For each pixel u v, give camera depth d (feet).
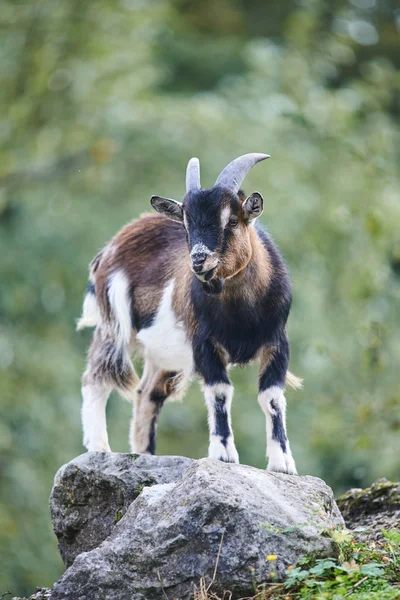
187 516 40.37
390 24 166.71
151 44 130.82
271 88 125.29
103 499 46.32
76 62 121.49
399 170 110.01
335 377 99.45
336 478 103.86
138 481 45.62
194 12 174.60
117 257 55.36
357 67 162.91
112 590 40.73
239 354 47.75
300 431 102.99
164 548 40.37
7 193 118.83
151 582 40.40
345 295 108.58
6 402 109.19
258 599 39.37
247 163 46.44
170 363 53.26
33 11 121.19
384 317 107.14
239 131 118.93
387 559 41.96
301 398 82.02
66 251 116.78
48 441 109.19
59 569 103.96
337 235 110.63
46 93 121.39
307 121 115.65
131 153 118.42
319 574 39.11
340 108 115.03
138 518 41.70
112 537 42.14
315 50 133.80
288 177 115.14
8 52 121.29
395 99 141.79
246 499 40.78
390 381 91.20
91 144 118.11
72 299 117.39
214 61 153.89
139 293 53.67
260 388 47.65
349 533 42.75
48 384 112.37
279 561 40.04
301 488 43.27
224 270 45.27
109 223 116.47
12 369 112.68
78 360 115.44
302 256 111.75
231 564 39.86
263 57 125.08
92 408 54.65
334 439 80.74
